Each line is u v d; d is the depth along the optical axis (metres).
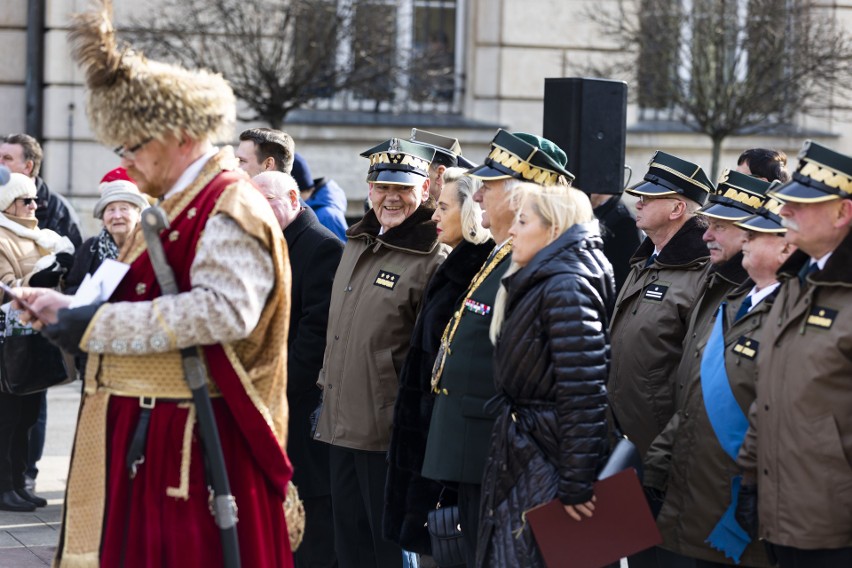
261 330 3.81
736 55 13.68
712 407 4.58
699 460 4.60
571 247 4.21
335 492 5.54
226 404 3.81
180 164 3.82
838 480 3.92
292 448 5.91
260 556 3.83
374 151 5.47
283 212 5.84
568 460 4.04
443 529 4.80
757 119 13.77
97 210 6.89
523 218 4.28
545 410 4.18
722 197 4.89
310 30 12.76
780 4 13.35
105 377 3.79
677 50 13.74
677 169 5.45
